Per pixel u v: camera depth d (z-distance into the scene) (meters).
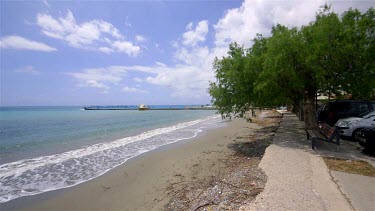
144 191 6.41
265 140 12.59
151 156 10.66
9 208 5.54
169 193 6.07
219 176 7.02
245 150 10.68
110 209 5.42
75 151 12.00
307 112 10.84
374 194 4.50
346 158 7.12
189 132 19.44
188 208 4.82
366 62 8.79
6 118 40.88
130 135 18.02
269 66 9.37
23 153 11.68
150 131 20.56
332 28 8.80
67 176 7.90
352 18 9.42
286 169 6.07
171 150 11.92
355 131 9.91
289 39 9.12
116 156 10.77
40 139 16.22
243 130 18.67
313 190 4.70
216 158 9.73
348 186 4.91
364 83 9.00
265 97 10.79
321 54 8.78
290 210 3.90
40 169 8.74
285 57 9.16
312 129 10.33
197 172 7.86
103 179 7.56
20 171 8.47
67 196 6.23
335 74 9.42
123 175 7.95
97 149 12.46
